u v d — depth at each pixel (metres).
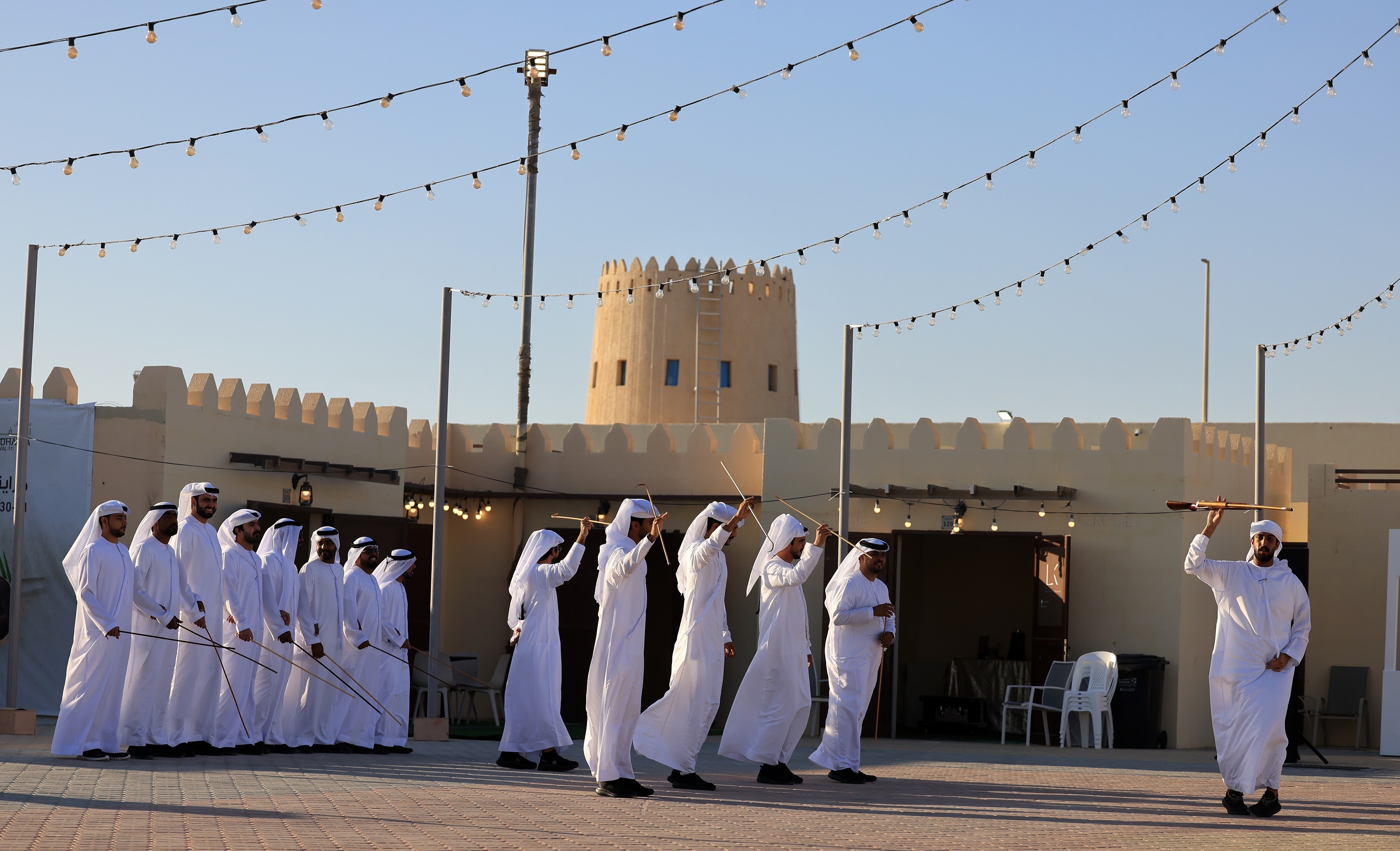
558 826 7.86
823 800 9.59
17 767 10.38
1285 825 8.78
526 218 23.28
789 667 10.76
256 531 12.82
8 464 16.47
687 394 31.23
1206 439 18.64
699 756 13.63
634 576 9.73
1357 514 20.02
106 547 11.23
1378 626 19.77
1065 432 18.28
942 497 18.66
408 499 20.20
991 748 16.39
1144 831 8.38
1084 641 18.00
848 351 17.23
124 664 11.34
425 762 12.16
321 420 18.20
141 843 6.82
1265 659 9.38
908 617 21.09
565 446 21.03
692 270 31.64
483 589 21.08
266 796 8.95
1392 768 14.45
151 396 15.98
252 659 12.30
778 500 18.53
